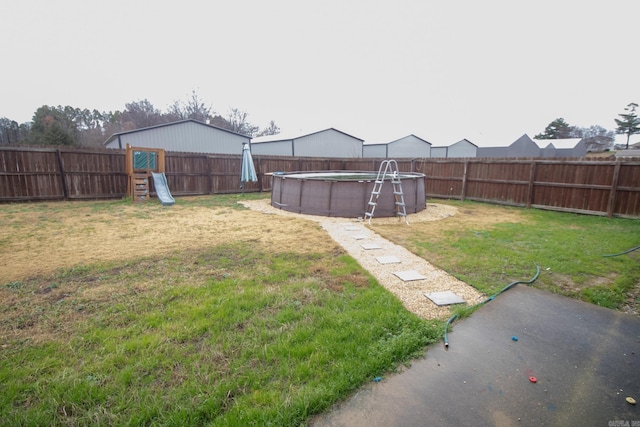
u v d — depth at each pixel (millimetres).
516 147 29422
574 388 1934
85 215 7465
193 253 4508
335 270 3861
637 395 1882
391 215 7887
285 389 1835
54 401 1708
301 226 6566
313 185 8039
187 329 2426
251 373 1948
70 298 2992
